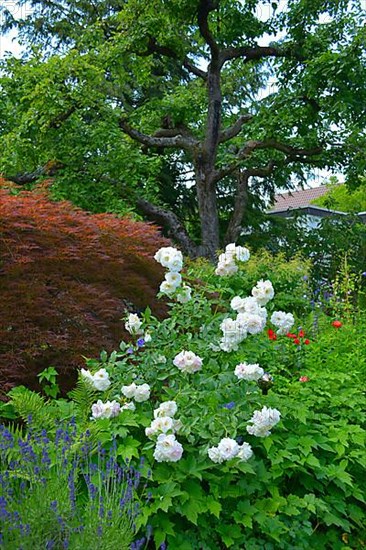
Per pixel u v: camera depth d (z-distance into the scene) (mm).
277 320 4020
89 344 4246
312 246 15047
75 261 4504
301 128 13406
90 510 2555
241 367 3391
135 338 4195
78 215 4922
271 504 3184
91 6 19281
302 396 3986
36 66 12164
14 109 13484
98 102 12078
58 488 2629
